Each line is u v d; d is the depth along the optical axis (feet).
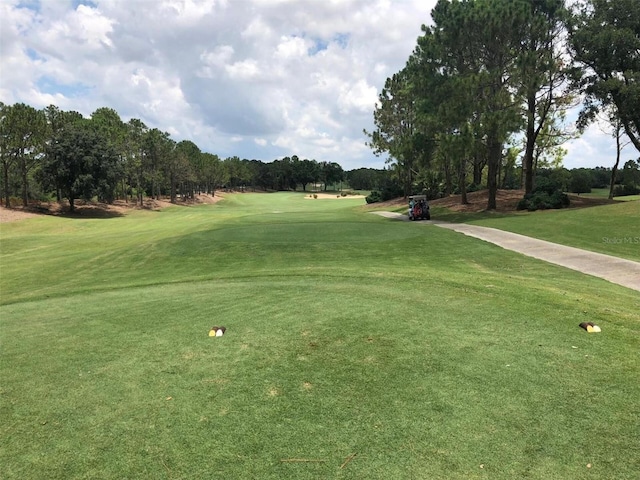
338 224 80.23
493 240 56.90
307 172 461.37
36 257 62.54
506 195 126.41
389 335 17.46
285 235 66.74
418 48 109.60
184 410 12.11
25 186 152.97
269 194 366.02
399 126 157.99
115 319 22.22
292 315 21.02
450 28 93.15
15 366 15.97
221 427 11.18
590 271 35.96
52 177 153.89
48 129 152.66
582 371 13.61
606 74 97.04
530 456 9.66
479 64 98.37
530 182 116.06
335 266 42.96
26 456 10.31
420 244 56.34
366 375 13.89
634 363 14.06
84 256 59.93
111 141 181.16
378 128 162.91
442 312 20.62
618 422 10.80
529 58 84.33
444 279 29.09
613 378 13.07
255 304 23.80
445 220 93.76
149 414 11.98
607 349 15.29
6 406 12.79
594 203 103.30
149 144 206.80
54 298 31.91
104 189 161.89
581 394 12.20
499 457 9.65
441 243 56.29
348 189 503.20
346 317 20.24
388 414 11.54
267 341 17.33
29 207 153.17
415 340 16.80
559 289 26.32
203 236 68.08
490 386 12.84
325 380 13.65
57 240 85.71
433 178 164.96
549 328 17.75
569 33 97.60
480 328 18.02
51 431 11.35
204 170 278.05
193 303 25.04
